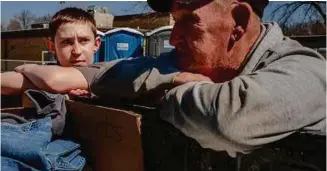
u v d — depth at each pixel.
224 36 1.42
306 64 1.28
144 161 1.49
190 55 1.49
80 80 1.87
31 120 1.66
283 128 1.16
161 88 1.57
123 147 1.50
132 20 16.59
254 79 1.19
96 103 1.84
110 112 1.53
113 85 1.75
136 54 11.18
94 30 2.66
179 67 1.58
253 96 1.13
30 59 22.03
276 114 1.14
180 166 1.38
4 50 23.66
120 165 1.51
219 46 1.43
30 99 1.71
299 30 10.73
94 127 1.61
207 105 1.19
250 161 1.24
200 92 1.23
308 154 1.15
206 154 1.32
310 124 1.22
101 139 1.58
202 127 1.21
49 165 1.49
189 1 1.42
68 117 1.71
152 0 1.62
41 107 1.73
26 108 1.78
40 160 1.47
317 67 1.29
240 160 1.25
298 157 1.17
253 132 1.14
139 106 1.61
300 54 1.35
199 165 1.34
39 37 21.09
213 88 1.22
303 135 1.16
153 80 1.57
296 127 1.17
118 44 11.07
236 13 1.41
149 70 1.62
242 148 1.19
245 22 1.42
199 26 1.41
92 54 2.64
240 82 1.19
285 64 1.27
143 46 11.08
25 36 22.03
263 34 1.45
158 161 1.45
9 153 1.47
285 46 1.41
